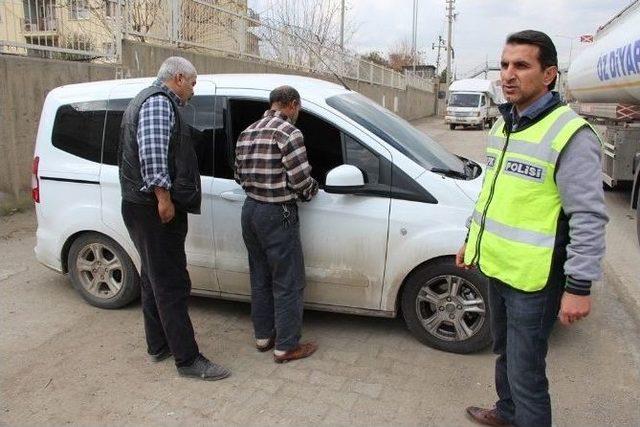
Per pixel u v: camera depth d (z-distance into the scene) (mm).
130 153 3182
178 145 3184
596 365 3734
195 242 4152
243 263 4062
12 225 7031
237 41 13977
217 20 12969
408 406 3250
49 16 8148
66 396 3342
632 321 4422
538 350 2432
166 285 3379
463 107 28203
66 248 4578
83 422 3098
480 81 29938
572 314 2201
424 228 3672
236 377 3555
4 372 3598
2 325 4258
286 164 3404
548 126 2242
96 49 8898
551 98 2293
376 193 3758
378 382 3496
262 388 3432
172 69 3227
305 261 3924
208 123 4074
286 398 3326
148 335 3703
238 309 4578
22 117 7652
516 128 2369
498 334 2764
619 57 7953
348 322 4332
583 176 2158
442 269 3730
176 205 3221
